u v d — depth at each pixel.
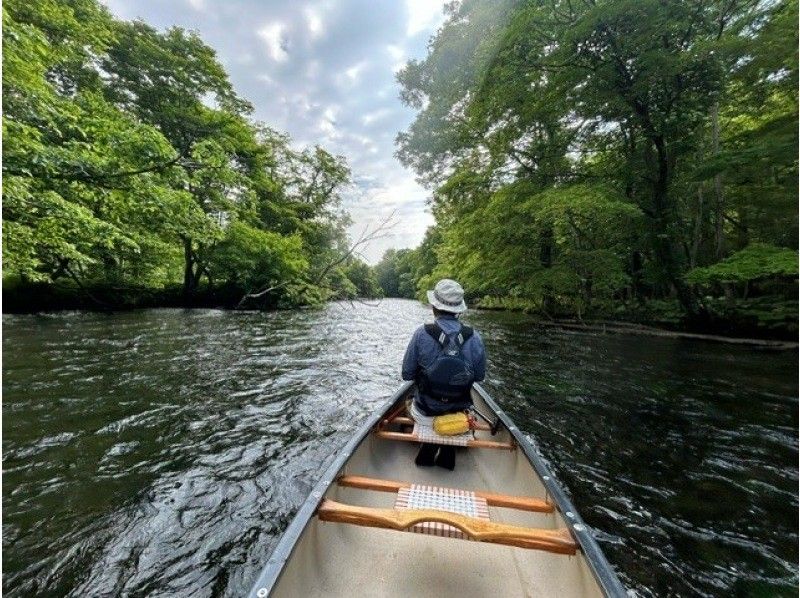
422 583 1.70
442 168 19.55
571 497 3.05
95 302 17.03
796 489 3.19
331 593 1.61
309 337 11.45
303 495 2.97
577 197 10.91
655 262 13.35
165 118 16.75
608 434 4.34
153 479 3.16
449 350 2.56
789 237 11.97
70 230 7.75
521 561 1.81
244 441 3.93
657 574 2.24
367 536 1.96
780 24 8.30
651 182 12.29
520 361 8.37
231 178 10.79
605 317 15.95
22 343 8.48
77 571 2.14
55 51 8.88
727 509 2.90
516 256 15.25
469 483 2.61
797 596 2.08
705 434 4.35
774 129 9.79
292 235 25.61
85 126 7.98
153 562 2.23
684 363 8.18
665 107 10.94
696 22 9.75
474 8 15.50
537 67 11.52
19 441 3.79
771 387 6.31
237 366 7.20
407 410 3.47
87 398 5.07
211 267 21.08
